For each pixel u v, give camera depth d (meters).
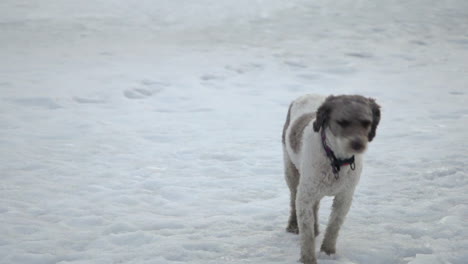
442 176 7.07
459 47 17.16
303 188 4.68
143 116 10.45
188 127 9.78
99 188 6.88
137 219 5.91
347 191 4.72
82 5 25.23
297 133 5.02
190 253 4.98
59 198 6.53
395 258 4.82
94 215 6.02
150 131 9.53
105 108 10.91
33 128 9.53
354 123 4.19
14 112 10.41
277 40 18.39
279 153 8.39
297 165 5.08
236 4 25.89
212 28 20.66
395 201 6.29
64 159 8.02
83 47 16.92
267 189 6.90
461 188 6.61
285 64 14.95
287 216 5.99
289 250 5.07
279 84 12.94
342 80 13.34
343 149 4.20
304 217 4.68
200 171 7.59
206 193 6.77
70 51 16.27
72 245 5.23
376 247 4.99
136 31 19.98
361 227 5.56
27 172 7.43
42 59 15.05
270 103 11.45
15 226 5.63
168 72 13.80
